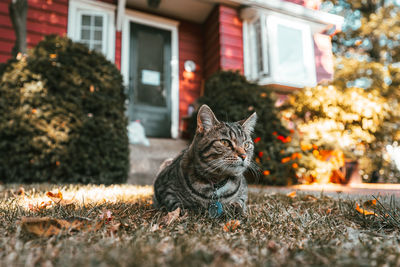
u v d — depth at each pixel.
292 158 5.73
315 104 7.25
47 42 5.05
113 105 5.08
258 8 7.96
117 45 8.26
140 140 7.20
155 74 8.70
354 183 6.13
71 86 4.79
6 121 4.47
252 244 1.39
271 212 2.29
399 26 10.39
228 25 8.19
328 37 9.23
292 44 8.47
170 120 8.71
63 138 4.55
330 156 6.22
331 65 9.16
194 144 2.46
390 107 8.93
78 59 5.02
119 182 5.07
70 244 1.27
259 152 5.51
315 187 5.21
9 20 6.99
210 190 2.35
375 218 2.05
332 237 1.59
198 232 1.60
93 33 7.98
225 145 2.49
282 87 8.18
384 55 11.30
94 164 4.71
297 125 7.62
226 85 6.11
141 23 8.60
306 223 1.91
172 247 1.27
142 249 1.20
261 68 8.16
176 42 8.98
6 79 4.64
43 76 4.74
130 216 2.04
